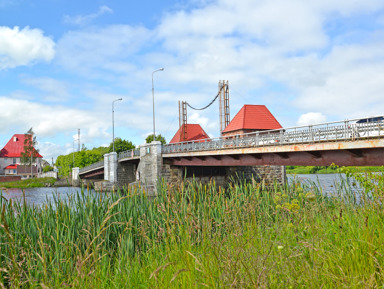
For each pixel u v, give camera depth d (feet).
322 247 12.05
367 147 57.47
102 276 14.75
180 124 229.66
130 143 320.50
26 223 21.48
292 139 77.30
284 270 9.98
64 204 24.71
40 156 380.99
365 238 12.30
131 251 19.24
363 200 16.99
